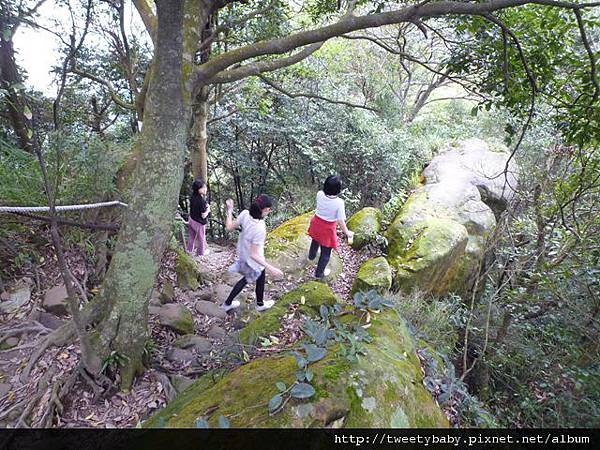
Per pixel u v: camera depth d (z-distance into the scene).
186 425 1.55
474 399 2.63
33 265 3.67
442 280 5.30
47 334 3.06
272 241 5.84
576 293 4.32
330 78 9.96
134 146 4.88
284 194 9.48
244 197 11.24
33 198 3.49
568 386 4.11
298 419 1.41
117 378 2.76
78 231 3.92
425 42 11.47
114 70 6.36
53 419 2.46
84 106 6.27
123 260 2.62
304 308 3.33
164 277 4.64
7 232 3.55
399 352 2.14
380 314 2.48
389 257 5.63
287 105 8.95
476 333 4.62
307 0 6.44
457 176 7.04
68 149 3.66
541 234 4.34
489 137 9.86
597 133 2.79
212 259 6.50
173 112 2.50
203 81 2.75
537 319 4.80
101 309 2.74
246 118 8.75
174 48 2.34
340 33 2.73
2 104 4.25
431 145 9.48
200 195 5.75
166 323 3.74
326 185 4.51
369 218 6.36
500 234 4.87
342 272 5.54
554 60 2.90
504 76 2.72
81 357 2.75
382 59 11.19
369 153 8.17
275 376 1.72
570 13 2.84
